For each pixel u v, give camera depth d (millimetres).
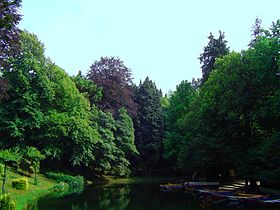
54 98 43281
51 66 45656
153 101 70938
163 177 64062
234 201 27359
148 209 22922
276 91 29250
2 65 26344
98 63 64750
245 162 31500
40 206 23859
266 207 23859
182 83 57219
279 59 27859
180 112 55000
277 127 31281
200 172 49719
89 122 47719
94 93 58750
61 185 38469
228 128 33875
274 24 30453
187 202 26766
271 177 27453
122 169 55562
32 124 39656
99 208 23328
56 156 42375
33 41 43500
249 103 31641
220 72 37094
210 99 37531
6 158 30047
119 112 59312
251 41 58438
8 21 22906
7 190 27531
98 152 49188
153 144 67000
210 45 55625
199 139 36469
